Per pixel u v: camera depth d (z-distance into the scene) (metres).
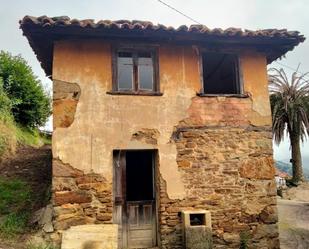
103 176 7.33
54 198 7.06
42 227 7.21
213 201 7.71
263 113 8.34
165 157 7.65
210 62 9.60
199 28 7.62
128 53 8.05
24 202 8.45
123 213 7.55
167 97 7.89
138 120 7.66
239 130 8.12
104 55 7.79
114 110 7.59
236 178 7.91
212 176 7.80
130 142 7.55
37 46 7.90
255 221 7.84
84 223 7.09
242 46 8.48
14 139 12.16
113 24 7.18
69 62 7.61
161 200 7.50
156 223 7.68
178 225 7.49
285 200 13.70
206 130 7.95
